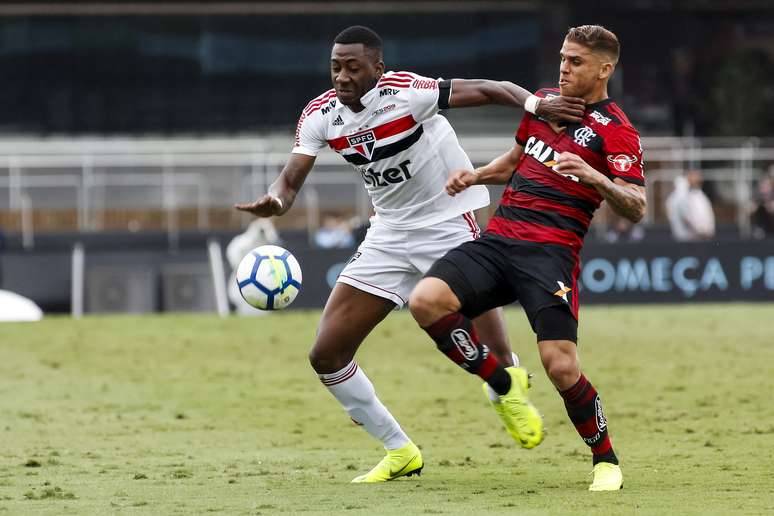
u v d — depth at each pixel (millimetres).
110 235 87688
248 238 72500
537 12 111312
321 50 109438
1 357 49906
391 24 110438
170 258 77750
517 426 22859
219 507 19953
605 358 48125
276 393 40031
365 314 24516
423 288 22000
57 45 106250
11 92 106062
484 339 25734
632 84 113375
